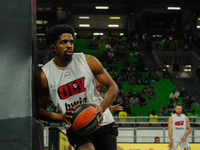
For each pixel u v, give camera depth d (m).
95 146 3.00
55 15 33.97
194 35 30.45
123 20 36.00
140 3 31.70
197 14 33.50
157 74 23.16
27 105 2.60
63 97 2.76
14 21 2.70
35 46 2.97
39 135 3.02
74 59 2.82
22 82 2.63
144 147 10.80
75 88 2.76
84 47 30.59
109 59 26.02
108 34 33.81
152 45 28.89
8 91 2.61
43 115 2.86
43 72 2.80
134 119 11.20
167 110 16.33
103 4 32.44
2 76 2.63
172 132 8.29
